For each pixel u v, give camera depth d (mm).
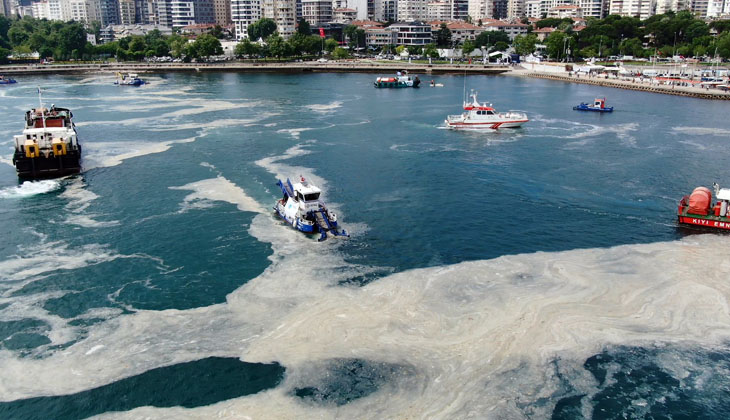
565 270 65125
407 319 55000
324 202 88688
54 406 45062
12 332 54188
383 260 68125
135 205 88188
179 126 153625
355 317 55344
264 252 70375
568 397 45625
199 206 87188
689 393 46406
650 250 70500
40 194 94188
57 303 59312
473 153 122562
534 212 85000
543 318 55125
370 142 133625
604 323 54531
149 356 50438
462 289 60688
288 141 133750
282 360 49500
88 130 148375
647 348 51219
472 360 49250
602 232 76875
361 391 45969
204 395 45969
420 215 83562
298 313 56281
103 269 66625
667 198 91375
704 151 122625
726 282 62062
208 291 61125
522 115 159250
